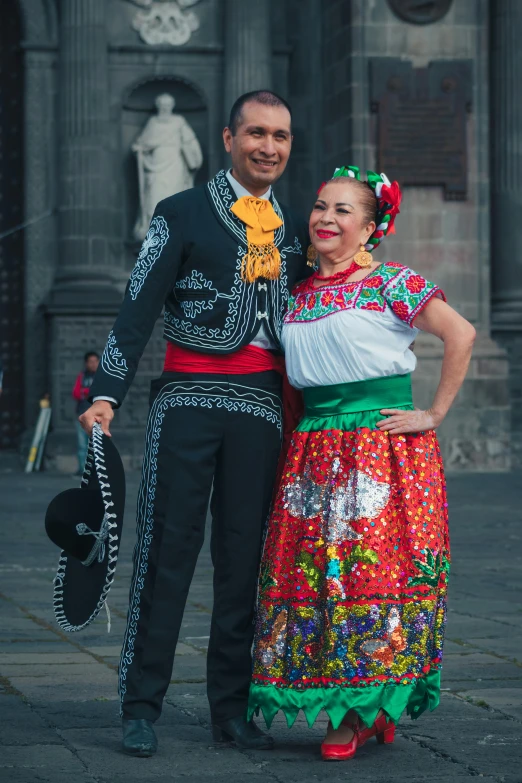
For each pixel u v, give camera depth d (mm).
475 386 23297
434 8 23219
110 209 24422
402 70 23203
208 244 4496
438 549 4363
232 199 4574
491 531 12883
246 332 4508
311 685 4320
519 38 25609
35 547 11414
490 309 25812
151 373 23766
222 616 4527
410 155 23172
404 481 4359
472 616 7613
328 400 4480
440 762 4223
